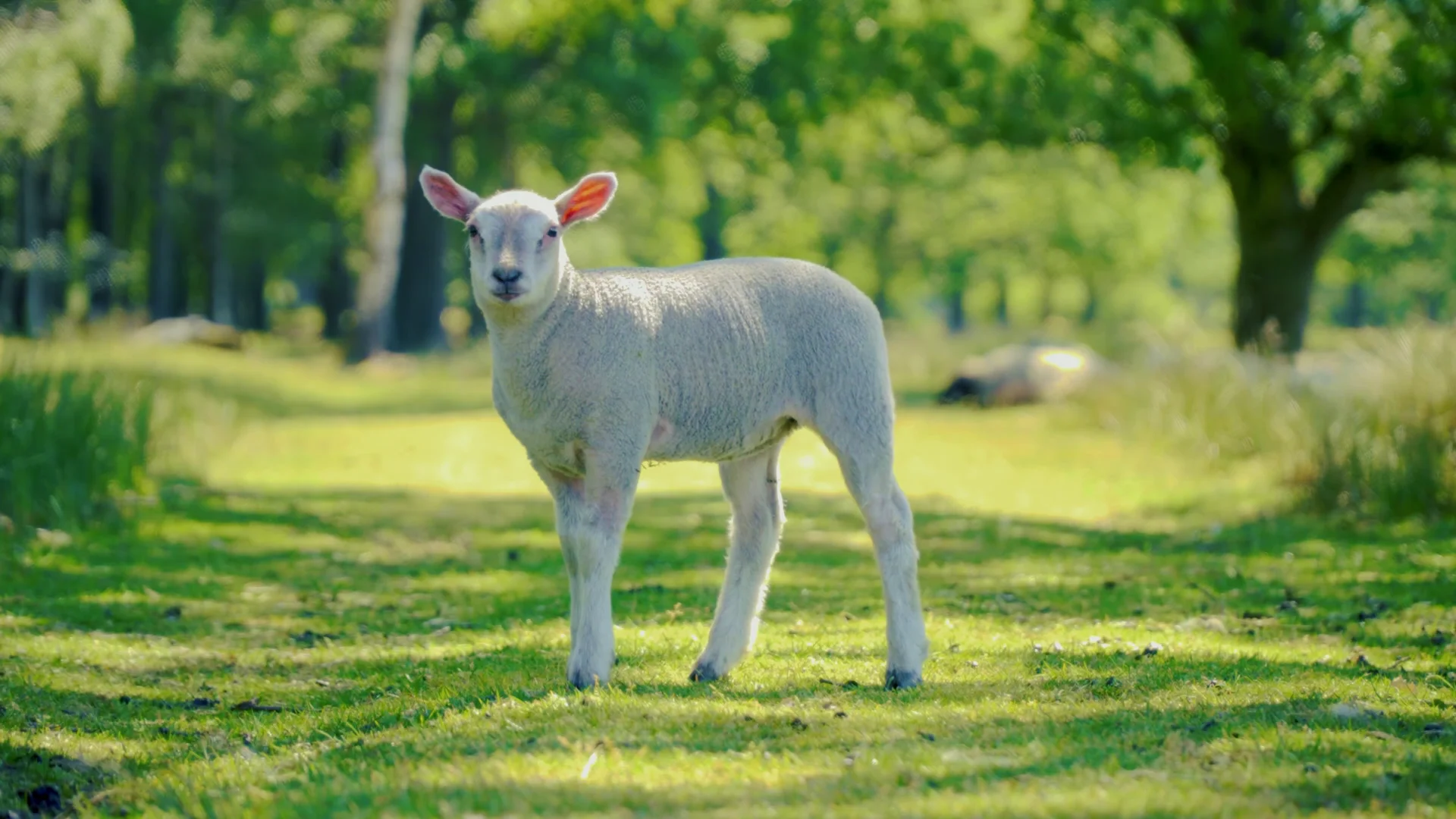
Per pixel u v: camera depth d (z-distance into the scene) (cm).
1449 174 3058
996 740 541
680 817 444
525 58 3578
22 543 1137
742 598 684
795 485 1612
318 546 1230
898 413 2294
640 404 628
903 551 660
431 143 3884
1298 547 1193
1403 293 5638
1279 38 2128
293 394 2508
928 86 2369
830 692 642
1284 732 542
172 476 1555
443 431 2030
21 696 694
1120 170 2530
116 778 568
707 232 5347
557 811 454
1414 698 629
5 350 1575
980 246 5078
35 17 2162
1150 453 1766
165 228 3722
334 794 484
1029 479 1681
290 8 3256
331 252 4622
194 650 823
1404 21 2045
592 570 636
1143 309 6209
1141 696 627
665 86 3475
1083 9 2206
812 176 4575
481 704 621
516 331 621
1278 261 2280
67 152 3603
